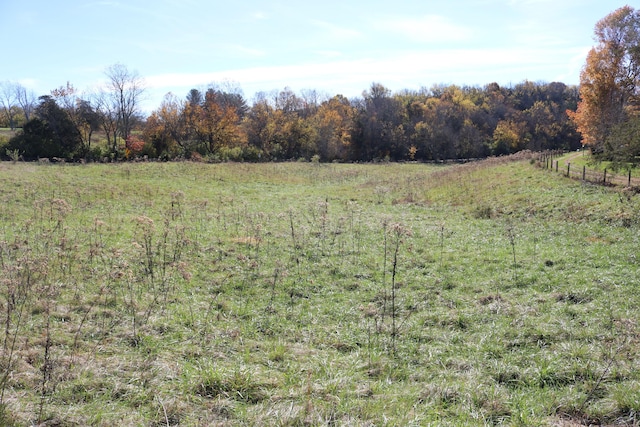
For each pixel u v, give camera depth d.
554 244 18.45
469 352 9.20
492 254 17.39
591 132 40.72
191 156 62.97
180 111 75.69
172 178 41.00
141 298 12.02
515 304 11.92
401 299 12.77
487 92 124.88
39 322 9.59
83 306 10.88
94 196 29.73
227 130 76.06
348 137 91.25
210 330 10.06
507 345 9.51
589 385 7.52
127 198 30.50
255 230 21.17
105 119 70.94
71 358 7.77
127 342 9.06
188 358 8.47
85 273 13.64
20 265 12.48
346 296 13.14
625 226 20.17
